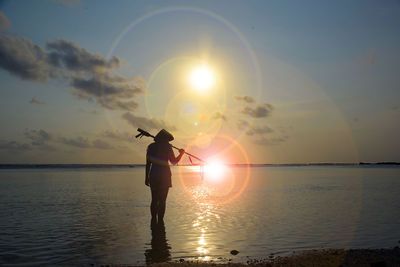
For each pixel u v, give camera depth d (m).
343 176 49.94
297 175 55.56
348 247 6.83
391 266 5.08
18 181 36.44
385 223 9.54
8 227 9.06
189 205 13.71
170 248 6.78
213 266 5.31
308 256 5.82
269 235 7.96
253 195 18.28
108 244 7.11
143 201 15.39
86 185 28.55
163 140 9.60
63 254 6.35
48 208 12.98
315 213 11.44
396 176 49.31
